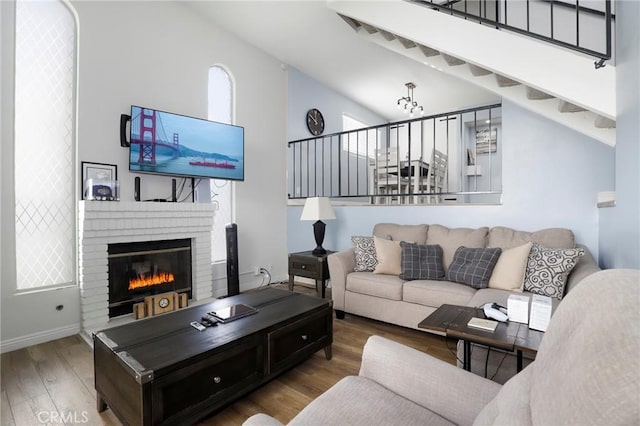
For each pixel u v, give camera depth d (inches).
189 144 130.1
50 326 100.9
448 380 40.8
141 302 118.9
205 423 63.1
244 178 162.2
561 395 20.7
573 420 18.3
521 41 83.5
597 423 16.9
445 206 134.0
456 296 95.5
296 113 198.8
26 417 63.5
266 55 177.6
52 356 89.6
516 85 105.9
